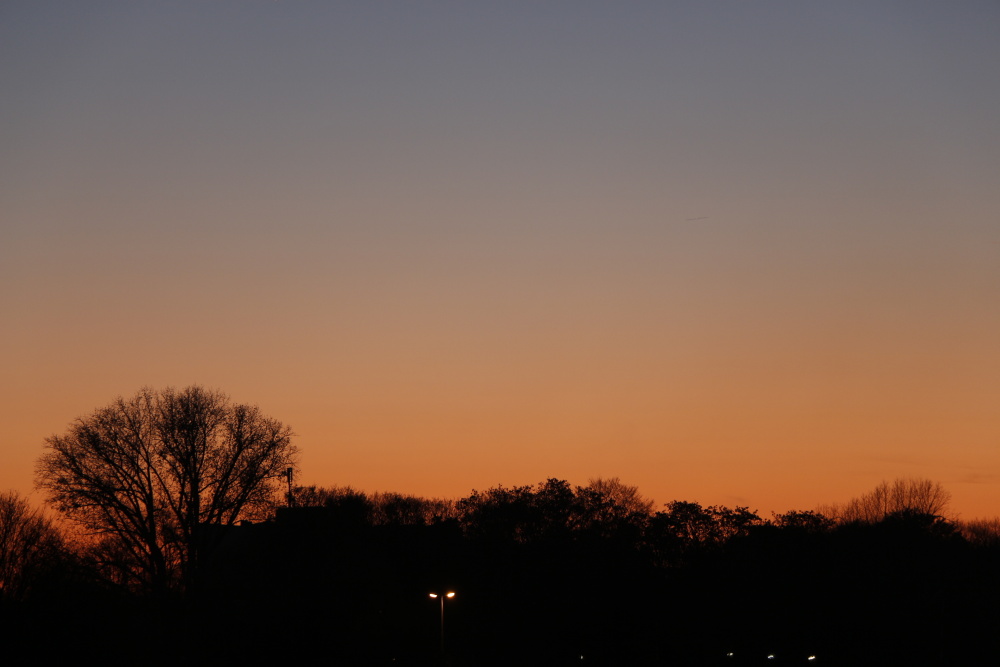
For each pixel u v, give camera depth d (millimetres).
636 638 103312
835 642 103938
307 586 93062
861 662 103812
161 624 83562
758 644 104438
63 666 80312
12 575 93812
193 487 86875
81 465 85625
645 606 105688
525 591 105000
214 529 88812
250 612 88562
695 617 104625
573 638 102562
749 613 104438
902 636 103938
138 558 85188
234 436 90875
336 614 90938
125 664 82125
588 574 106188
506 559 108438
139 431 88625
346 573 97750
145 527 85562
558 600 104188
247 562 94062
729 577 107562
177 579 86250
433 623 100250
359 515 106938
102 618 83312
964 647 105938
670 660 103125
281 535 96188
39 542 92938
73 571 84188
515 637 101875
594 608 103625
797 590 105375
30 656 79375
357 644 90688
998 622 106750
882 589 106250
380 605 98750
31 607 81875
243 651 85188
